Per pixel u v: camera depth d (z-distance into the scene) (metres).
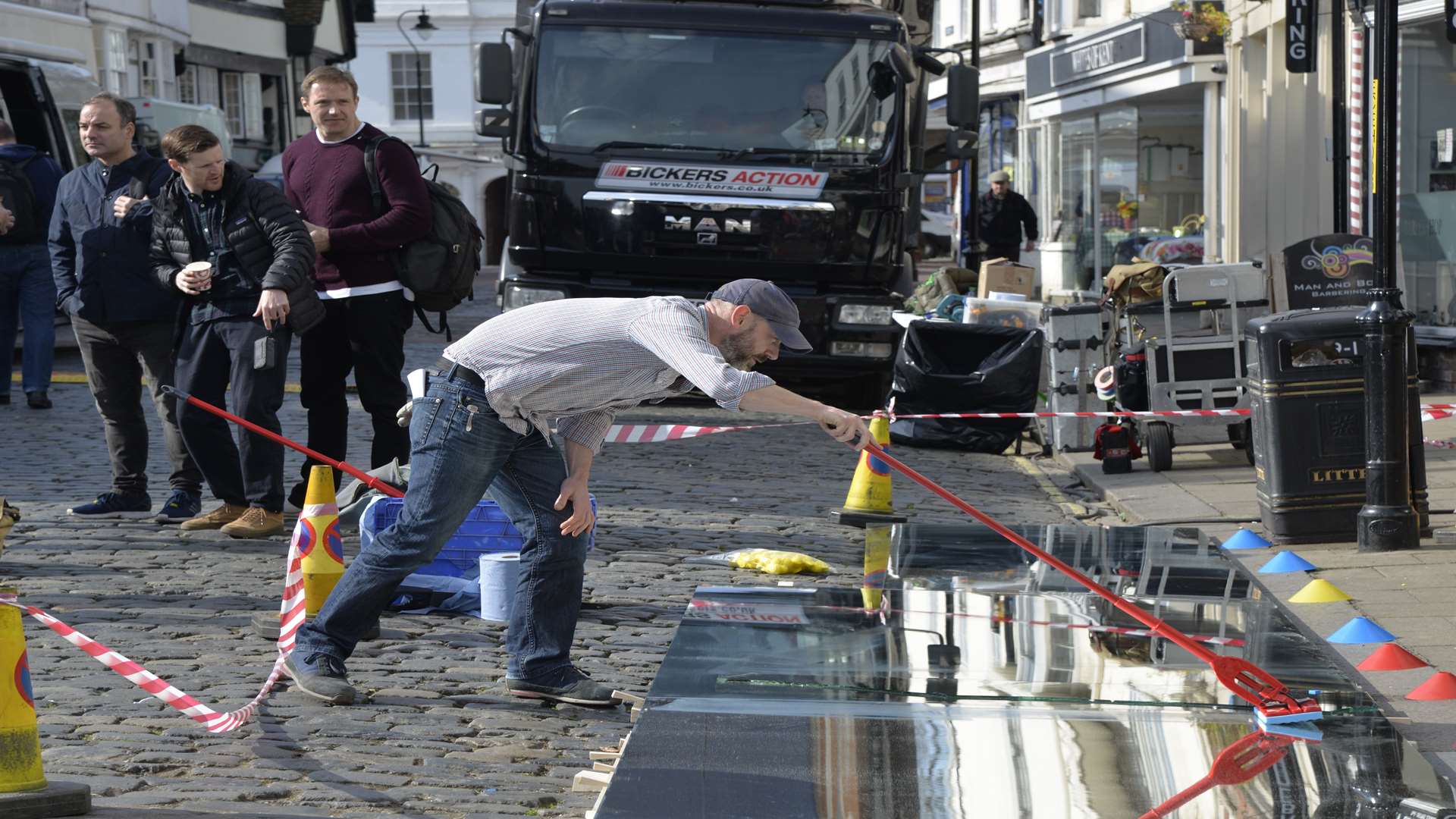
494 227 157.38
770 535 25.11
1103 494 30.25
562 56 39.28
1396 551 23.28
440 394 15.27
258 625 18.16
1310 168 51.22
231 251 22.67
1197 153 66.31
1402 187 44.09
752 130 39.22
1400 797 12.02
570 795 13.30
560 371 14.40
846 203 39.12
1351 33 44.50
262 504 23.45
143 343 24.56
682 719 13.92
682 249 39.09
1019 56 89.19
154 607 19.41
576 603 16.09
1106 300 33.38
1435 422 37.06
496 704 15.85
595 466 31.95
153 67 90.88
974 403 35.75
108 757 13.77
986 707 14.41
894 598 19.42
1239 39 58.06
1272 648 16.80
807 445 35.88
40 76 55.56
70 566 21.61
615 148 39.19
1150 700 14.67
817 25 39.34
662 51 39.25
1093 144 73.81
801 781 12.32
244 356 22.86
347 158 23.95
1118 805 11.84
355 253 23.98
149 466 30.89
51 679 16.17
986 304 37.12
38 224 38.47
